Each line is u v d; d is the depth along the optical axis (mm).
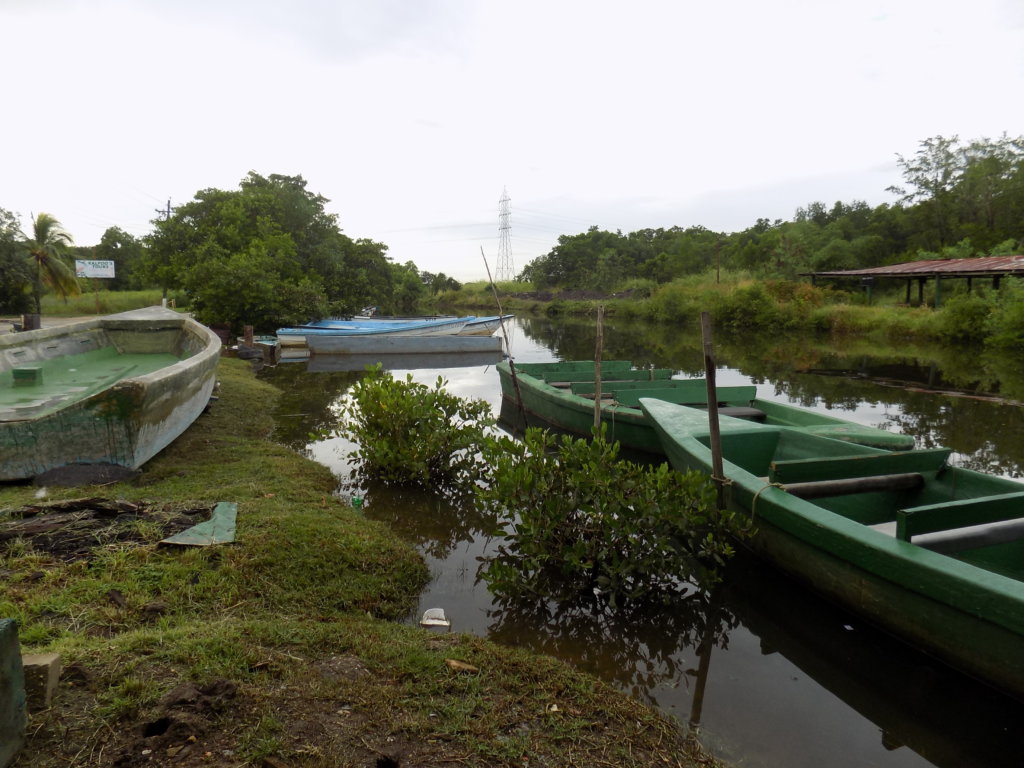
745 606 4547
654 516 4367
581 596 4508
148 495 5375
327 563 4398
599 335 5961
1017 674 3088
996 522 4004
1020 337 20047
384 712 2756
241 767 2256
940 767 3039
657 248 57562
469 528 5695
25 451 5418
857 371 16625
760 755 3033
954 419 10500
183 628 3230
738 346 23578
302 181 29547
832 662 3932
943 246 36719
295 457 7312
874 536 3791
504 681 3168
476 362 18375
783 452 6191
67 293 29141
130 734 2332
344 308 26453
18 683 2172
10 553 3951
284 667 2969
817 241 42875
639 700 3447
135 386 5660
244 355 17156
